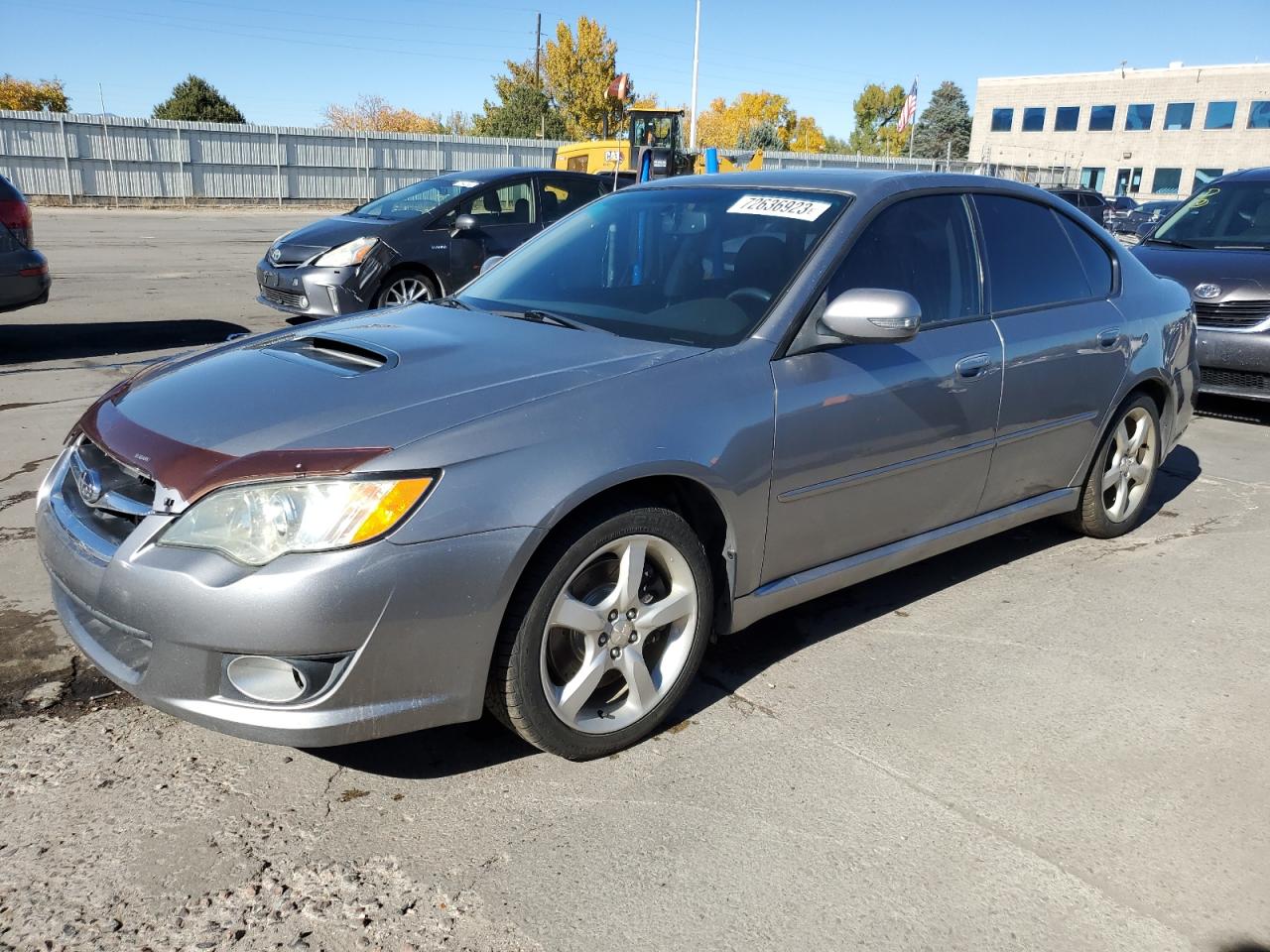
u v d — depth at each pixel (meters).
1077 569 4.20
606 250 3.62
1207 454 6.09
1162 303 4.51
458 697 2.42
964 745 2.85
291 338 3.18
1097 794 2.64
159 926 2.09
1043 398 3.79
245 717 2.27
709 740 2.85
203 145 31.03
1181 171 56.97
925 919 2.17
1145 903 2.24
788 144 80.88
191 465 2.33
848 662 3.34
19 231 7.70
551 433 2.47
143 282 12.22
